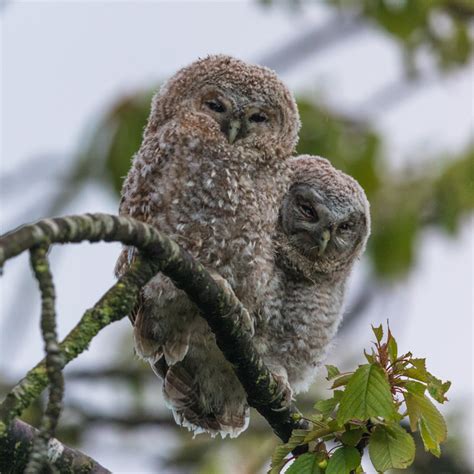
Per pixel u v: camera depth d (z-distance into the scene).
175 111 11.64
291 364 11.97
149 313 10.80
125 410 18.36
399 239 17.94
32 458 6.73
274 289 11.65
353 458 8.62
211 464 17.39
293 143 11.97
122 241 8.05
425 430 8.72
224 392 11.39
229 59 11.99
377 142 17.33
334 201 12.56
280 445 8.94
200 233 10.84
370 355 8.81
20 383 7.47
